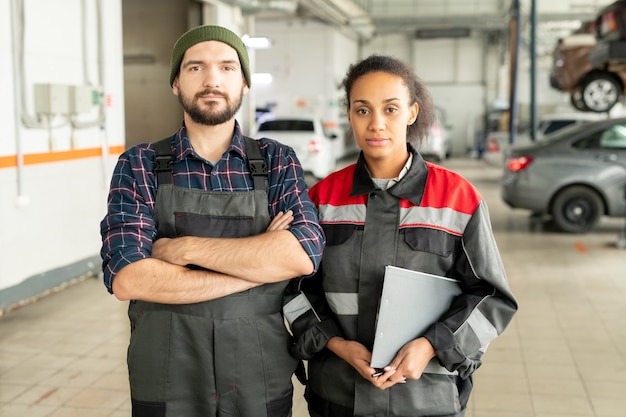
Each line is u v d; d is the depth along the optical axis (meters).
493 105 23.36
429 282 1.74
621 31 10.15
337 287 1.82
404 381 1.75
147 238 1.74
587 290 5.73
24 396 3.56
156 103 9.34
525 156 8.29
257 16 17.70
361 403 1.77
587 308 5.21
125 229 1.74
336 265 1.82
